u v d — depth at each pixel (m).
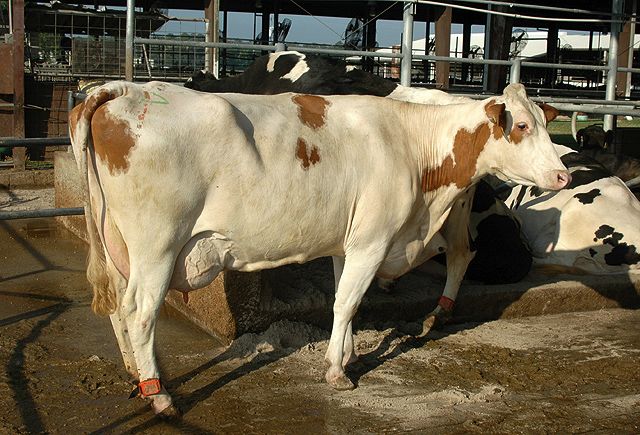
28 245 8.12
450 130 4.80
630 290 6.57
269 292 5.32
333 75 6.64
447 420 4.27
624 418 4.39
